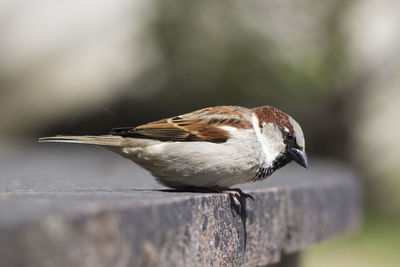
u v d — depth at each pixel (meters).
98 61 16.97
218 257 3.91
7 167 8.61
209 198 3.79
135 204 2.85
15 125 17.00
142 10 16.70
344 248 13.17
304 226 5.75
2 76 16.94
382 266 11.55
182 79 16.50
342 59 16.30
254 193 4.63
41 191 4.21
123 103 16.84
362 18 16.83
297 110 16.80
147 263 2.91
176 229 3.25
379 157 17.02
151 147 4.64
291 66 16.27
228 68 16.30
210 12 16.28
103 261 2.58
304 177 7.35
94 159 10.70
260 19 16.45
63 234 2.37
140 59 16.70
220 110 4.89
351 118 16.83
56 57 17.02
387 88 16.83
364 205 16.69
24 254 2.19
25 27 17.06
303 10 16.34
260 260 4.74
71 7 17.25
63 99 16.97
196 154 4.51
